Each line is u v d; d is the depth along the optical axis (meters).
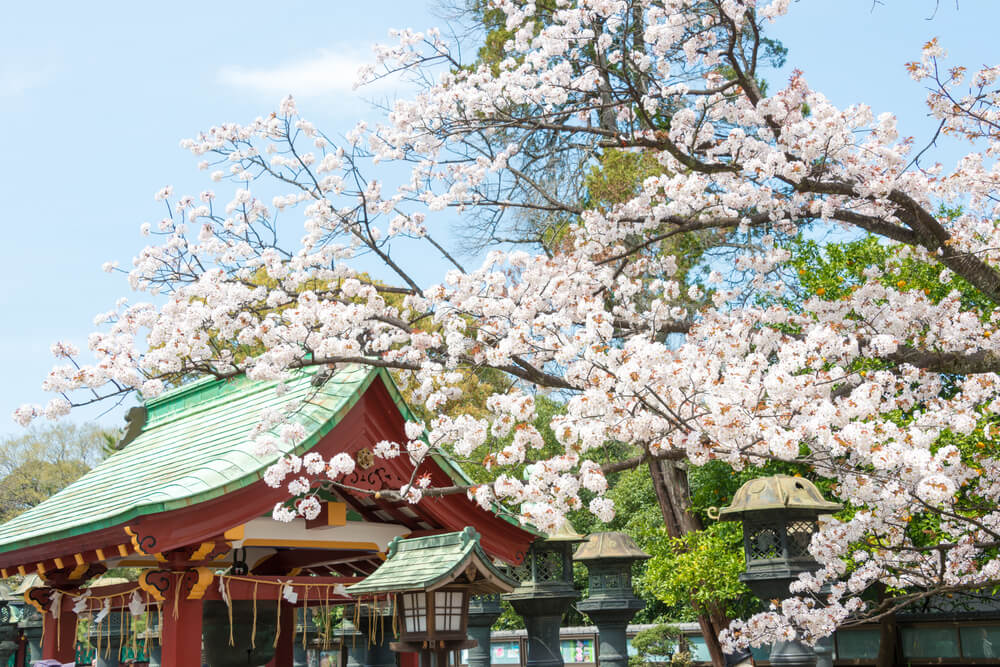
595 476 5.58
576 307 7.50
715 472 13.80
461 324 6.80
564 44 7.52
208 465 6.91
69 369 6.33
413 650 6.00
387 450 7.16
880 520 6.73
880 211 7.09
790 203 7.54
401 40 8.28
